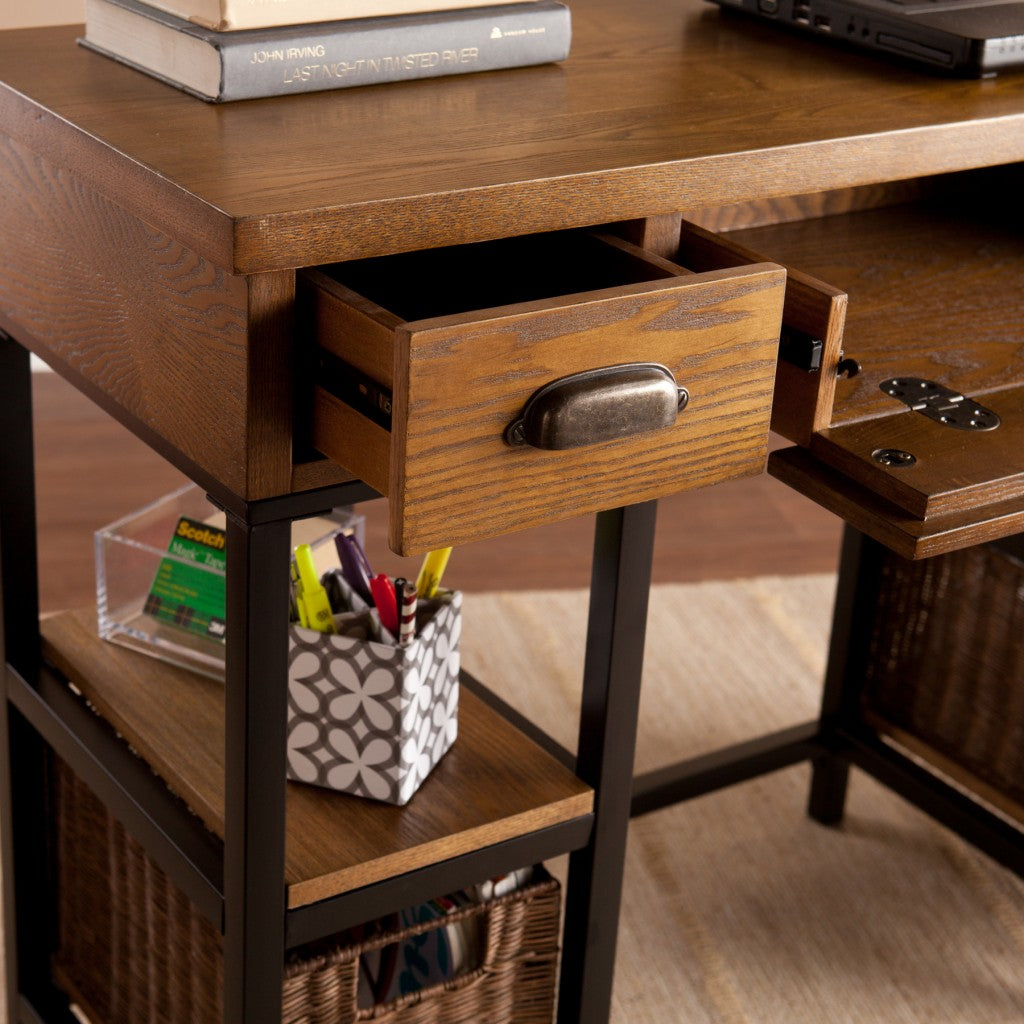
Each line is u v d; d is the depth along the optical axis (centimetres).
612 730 138
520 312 97
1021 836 200
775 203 172
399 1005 144
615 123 123
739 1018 190
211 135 113
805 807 233
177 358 112
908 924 209
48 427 343
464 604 279
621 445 105
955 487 115
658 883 213
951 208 184
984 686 205
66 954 180
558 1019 155
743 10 165
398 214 102
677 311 104
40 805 173
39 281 131
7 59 132
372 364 100
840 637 217
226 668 119
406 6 131
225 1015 133
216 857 131
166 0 126
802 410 122
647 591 133
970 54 142
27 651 162
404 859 131
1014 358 141
